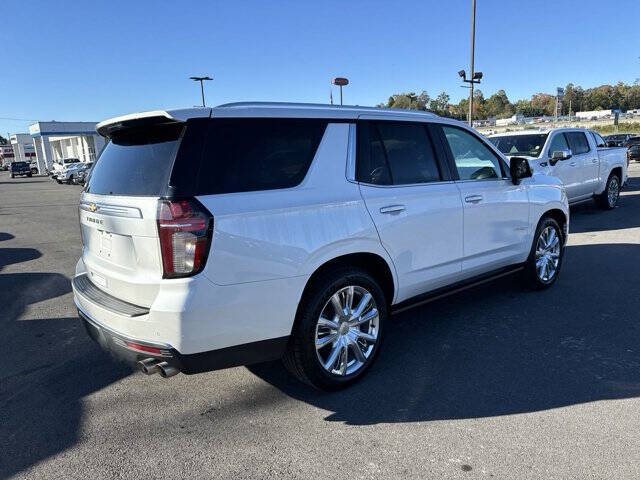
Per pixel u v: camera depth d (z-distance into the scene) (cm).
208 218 280
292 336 328
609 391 345
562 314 493
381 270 383
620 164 1208
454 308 521
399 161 393
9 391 374
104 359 426
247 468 276
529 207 517
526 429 304
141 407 345
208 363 294
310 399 349
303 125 337
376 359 386
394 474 268
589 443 288
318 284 333
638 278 607
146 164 302
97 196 332
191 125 292
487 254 471
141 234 287
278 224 307
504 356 405
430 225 405
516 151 1013
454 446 290
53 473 276
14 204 2108
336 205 338
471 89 2398
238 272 292
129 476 272
